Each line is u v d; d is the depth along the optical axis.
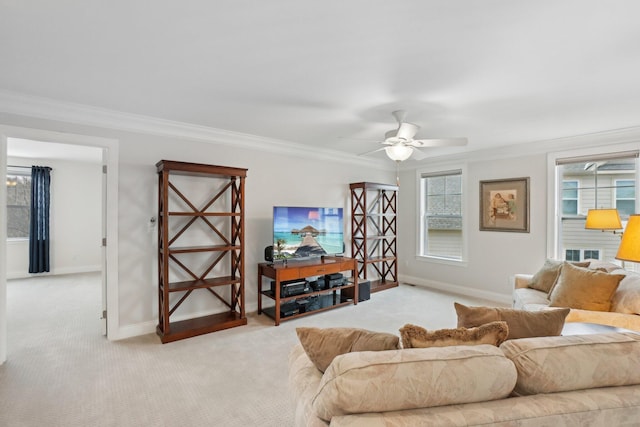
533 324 1.45
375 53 2.02
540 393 1.08
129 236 3.39
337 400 0.97
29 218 6.43
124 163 3.35
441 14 1.61
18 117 2.83
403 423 0.93
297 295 4.02
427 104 2.92
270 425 2.00
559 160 4.25
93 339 3.29
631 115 3.24
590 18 1.63
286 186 4.63
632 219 1.99
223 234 4.03
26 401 2.21
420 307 4.46
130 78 2.41
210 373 2.62
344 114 3.23
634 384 1.11
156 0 1.52
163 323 3.34
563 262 3.27
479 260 5.04
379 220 5.94
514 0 1.50
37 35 1.83
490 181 4.90
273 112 3.19
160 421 2.02
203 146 3.87
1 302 2.76
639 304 2.42
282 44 1.92
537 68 2.21
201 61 2.14
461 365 1.03
